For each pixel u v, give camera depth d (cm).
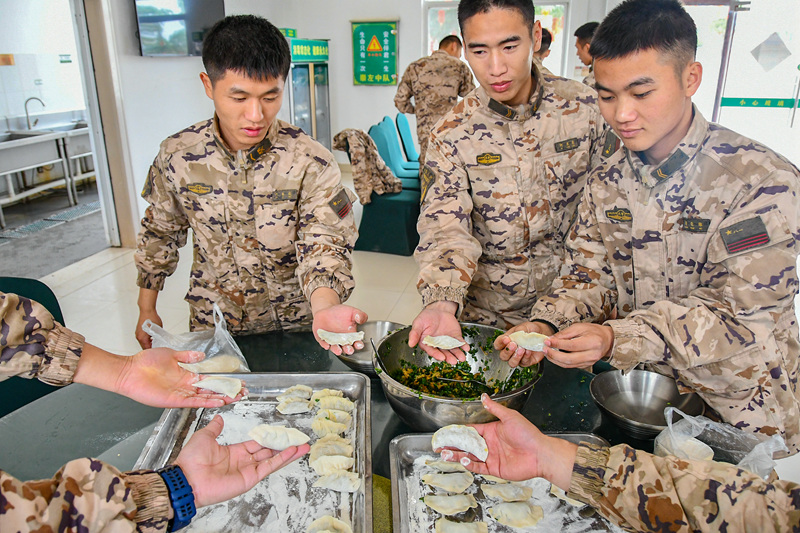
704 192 110
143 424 118
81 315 340
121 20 427
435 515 93
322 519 91
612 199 125
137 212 458
